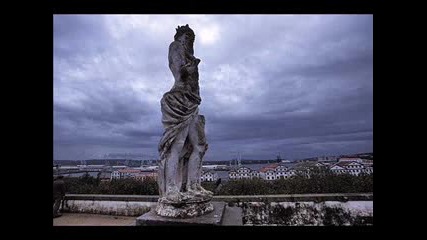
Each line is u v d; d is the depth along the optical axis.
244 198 7.91
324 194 7.96
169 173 5.00
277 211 7.79
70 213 8.92
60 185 8.66
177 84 5.36
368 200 7.66
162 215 4.78
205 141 5.60
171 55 5.48
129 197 8.77
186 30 5.54
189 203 4.83
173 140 5.07
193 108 5.35
